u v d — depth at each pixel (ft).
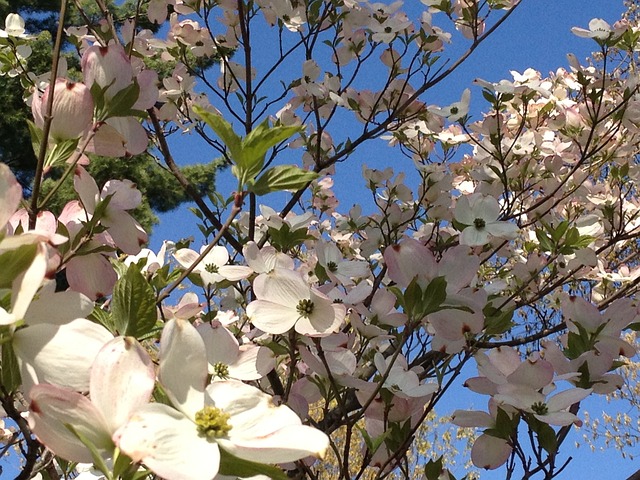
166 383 1.26
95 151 1.86
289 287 2.21
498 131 3.92
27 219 1.65
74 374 1.21
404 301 1.99
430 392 2.28
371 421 2.38
